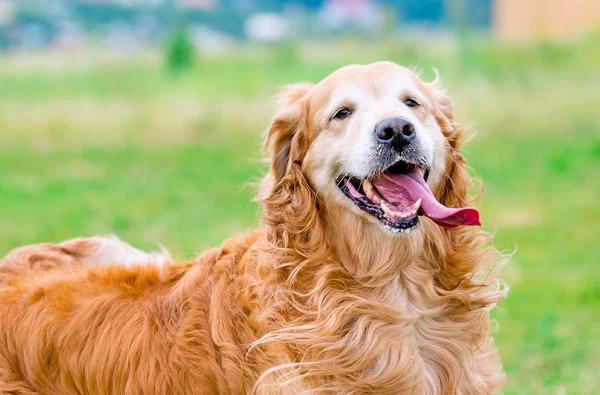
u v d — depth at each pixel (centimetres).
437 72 486
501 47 2233
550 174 1475
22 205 1357
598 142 1708
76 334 429
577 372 644
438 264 430
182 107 2111
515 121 1881
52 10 3753
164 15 3769
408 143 408
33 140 1984
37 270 485
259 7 4000
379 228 422
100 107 2188
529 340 712
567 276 901
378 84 434
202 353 420
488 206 1262
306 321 418
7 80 2631
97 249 514
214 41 3534
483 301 432
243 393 420
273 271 423
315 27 3572
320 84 448
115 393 423
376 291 425
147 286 449
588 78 2072
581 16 2669
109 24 3734
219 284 435
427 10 3775
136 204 1340
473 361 436
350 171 419
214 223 1194
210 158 1742
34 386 428
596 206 1240
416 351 420
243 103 2133
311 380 410
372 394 413
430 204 402
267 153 462
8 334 434
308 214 429
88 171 1655
